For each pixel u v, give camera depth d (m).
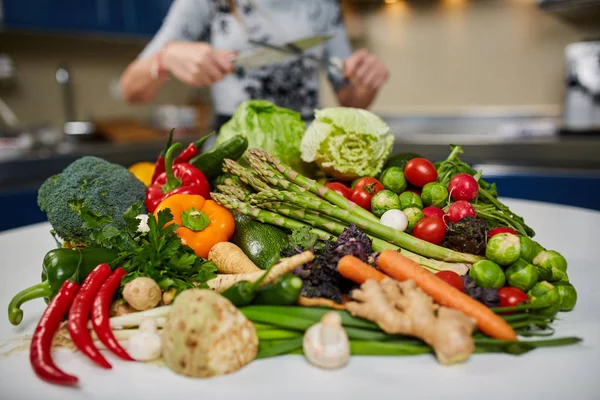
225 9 2.29
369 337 0.91
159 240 1.07
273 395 0.81
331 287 1.02
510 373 0.84
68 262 1.05
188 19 2.33
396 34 4.34
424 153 3.40
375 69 2.16
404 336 0.92
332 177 1.51
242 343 0.88
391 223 1.20
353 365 0.89
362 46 4.47
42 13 3.39
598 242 1.47
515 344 0.89
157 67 2.27
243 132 1.53
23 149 3.16
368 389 0.82
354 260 1.00
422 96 4.39
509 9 3.94
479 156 3.23
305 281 1.04
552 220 1.70
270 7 2.27
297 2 2.29
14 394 0.81
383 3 4.29
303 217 1.23
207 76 2.12
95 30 3.67
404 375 0.85
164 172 1.50
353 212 1.21
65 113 4.11
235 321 0.89
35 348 0.89
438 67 4.28
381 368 0.88
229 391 0.82
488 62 4.10
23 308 1.15
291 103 2.39
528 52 3.96
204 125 4.42
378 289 0.92
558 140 3.06
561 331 0.97
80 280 1.05
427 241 1.17
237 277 1.04
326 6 2.36
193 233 1.24
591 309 1.06
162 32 2.41
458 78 4.23
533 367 0.86
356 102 2.43
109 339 0.92
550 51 3.88
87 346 0.90
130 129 3.86
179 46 2.18
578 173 2.92
